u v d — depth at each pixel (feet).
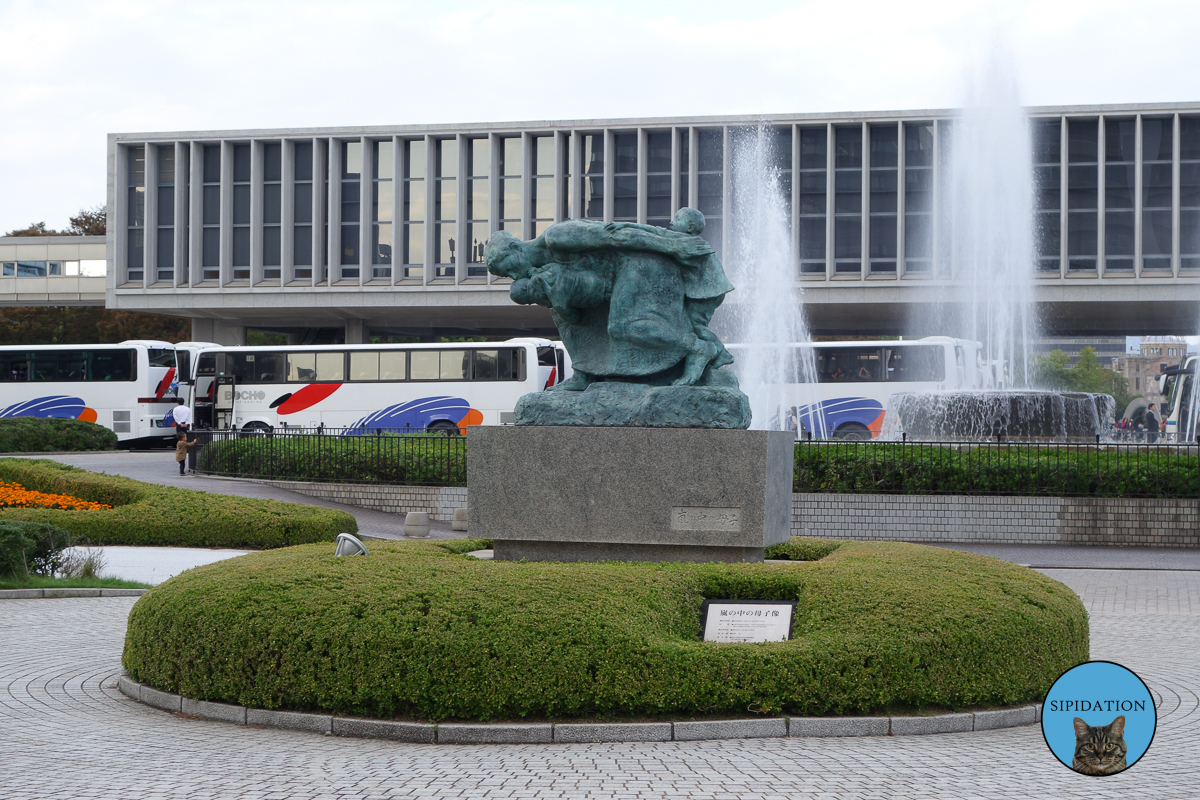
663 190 153.99
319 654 24.17
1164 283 139.85
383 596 25.48
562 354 119.55
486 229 159.74
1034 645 26.02
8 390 130.21
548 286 32.99
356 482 80.89
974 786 19.15
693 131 151.84
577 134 156.15
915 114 146.20
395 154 160.56
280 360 119.75
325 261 163.12
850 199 149.89
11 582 46.19
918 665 24.45
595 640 23.93
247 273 162.81
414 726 23.04
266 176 163.22
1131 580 53.52
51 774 20.06
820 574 28.55
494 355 116.78
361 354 118.52
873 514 68.23
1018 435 82.79
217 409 120.26
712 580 28.27
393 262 159.74
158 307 163.43
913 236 147.74
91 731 23.81
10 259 199.31
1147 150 142.51
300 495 81.15
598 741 22.91
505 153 159.94
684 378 33.42
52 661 32.17
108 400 129.18
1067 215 143.33
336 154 161.17
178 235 163.43
